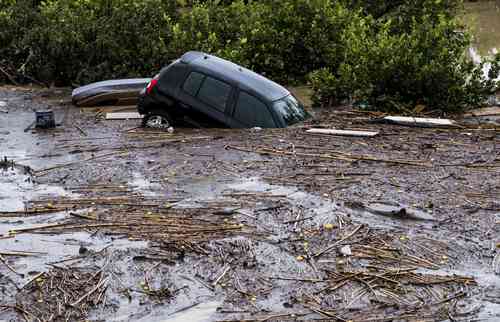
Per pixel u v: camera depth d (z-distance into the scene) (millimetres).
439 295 6008
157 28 19281
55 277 6270
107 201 8156
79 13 19359
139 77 18625
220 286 6117
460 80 15484
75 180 9078
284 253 6750
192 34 18922
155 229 7301
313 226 7395
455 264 6602
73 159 10219
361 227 7387
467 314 5695
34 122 13320
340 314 5676
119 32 18828
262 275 6312
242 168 9562
